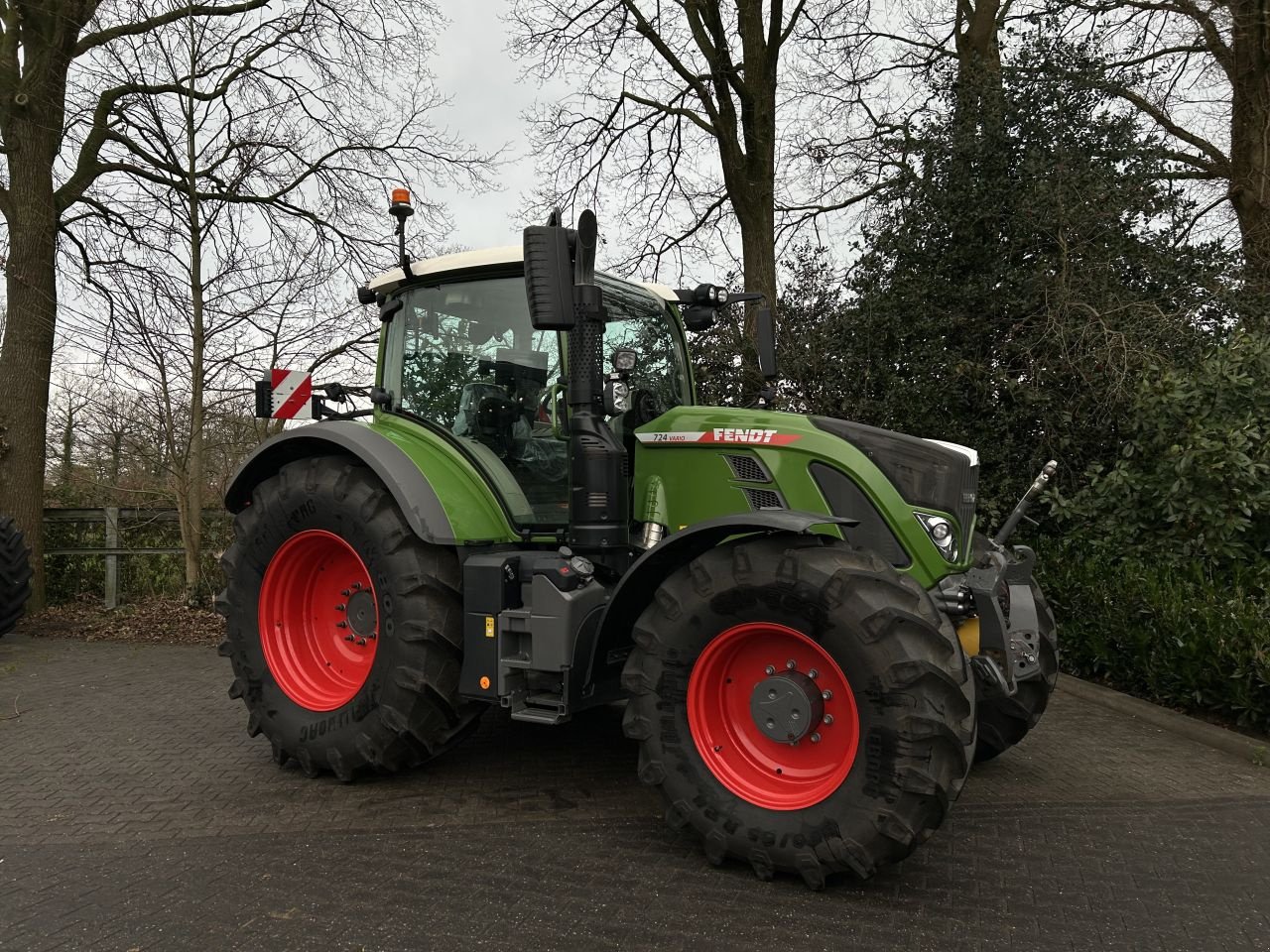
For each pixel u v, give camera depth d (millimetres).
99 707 5602
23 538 7891
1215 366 6355
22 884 3082
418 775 4230
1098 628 5949
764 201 10258
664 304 4867
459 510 3982
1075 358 7152
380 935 2705
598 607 3670
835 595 2969
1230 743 4707
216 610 4539
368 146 10039
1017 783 4180
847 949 2629
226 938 2693
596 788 4051
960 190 7879
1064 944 2672
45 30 8820
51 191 9031
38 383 8984
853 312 8219
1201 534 6129
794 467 3691
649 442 3979
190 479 9008
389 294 4770
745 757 3246
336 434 4199
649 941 2668
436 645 3854
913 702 2859
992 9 10500
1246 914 2867
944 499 3627
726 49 9984
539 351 4227
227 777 4219
